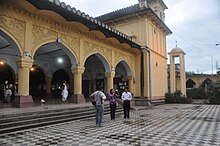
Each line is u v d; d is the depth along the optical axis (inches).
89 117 419.8
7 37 373.7
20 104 378.6
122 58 716.7
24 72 391.5
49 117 348.5
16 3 366.9
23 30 394.3
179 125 340.5
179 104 855.1
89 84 874.1
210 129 306.2
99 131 287.7
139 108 650.8
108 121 382.0
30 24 407.2
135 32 814.5
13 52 590.9
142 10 775.7
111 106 407.5
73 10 441.7
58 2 402.9
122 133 275.0
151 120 396.5
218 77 1357.0
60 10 407.5
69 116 385.4
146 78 773.9
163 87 933.2
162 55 945.5
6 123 286.8
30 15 406.6
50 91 733.9
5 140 237.8
